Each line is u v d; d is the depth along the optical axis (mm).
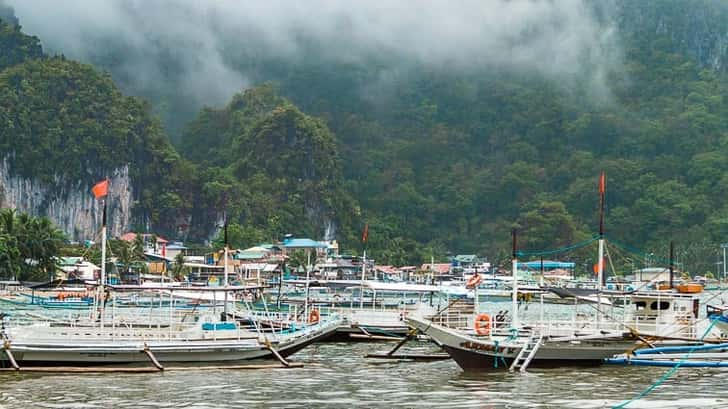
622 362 54375
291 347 56594
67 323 57344
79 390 45219
